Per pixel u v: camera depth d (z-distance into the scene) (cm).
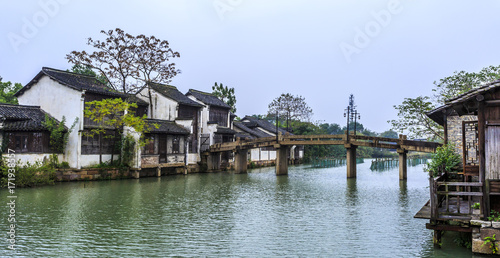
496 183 1057
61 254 1134
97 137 3166
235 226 1509
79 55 3666
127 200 2111
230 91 7269
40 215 1664
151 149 3491
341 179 3522
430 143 3130
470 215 1088
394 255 1128
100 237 1324
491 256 1038
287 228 1476
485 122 1077
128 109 3494
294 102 7712
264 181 3297
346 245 1241
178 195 2342
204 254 1148
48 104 3119
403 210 1862
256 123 6231
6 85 4438
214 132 4456
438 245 1169
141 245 1236
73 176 2916
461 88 3091
